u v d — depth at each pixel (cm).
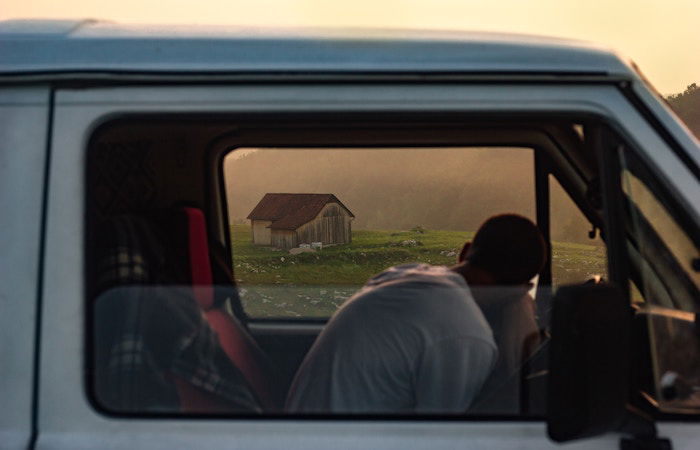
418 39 162
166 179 217
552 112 160
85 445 154
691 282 167
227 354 193
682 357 168
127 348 163
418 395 187
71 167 157
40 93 158
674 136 158
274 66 157
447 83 159
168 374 169
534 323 197
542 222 233
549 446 156
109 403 160
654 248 167
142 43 159
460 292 194
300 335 254
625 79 158
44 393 155
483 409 175
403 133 214
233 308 247
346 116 159
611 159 162
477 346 187
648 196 163
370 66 157
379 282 205
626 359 139
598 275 225
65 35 162
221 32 167
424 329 189
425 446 156
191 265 209
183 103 158
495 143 224
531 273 205
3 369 155
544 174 229
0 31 163
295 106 158
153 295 173
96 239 161
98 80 156
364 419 159
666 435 158
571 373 137
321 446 156
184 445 156
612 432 156
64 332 155
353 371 190
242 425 158
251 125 175
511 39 166
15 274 155
